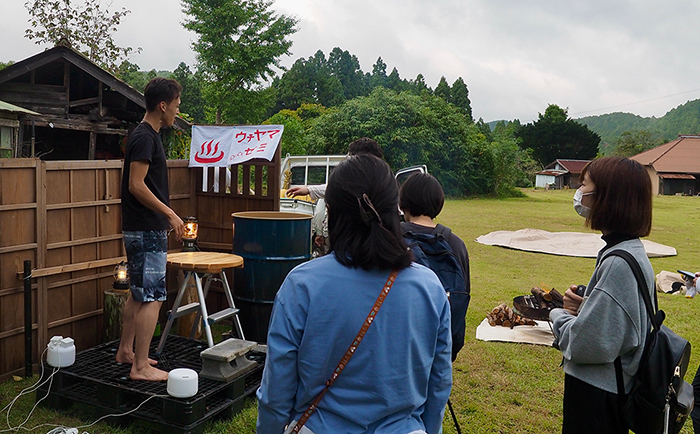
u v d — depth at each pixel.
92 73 9.83
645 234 2.06
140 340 3.33
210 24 24.27
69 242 4.07
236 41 24.72
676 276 7.82
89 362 3.58
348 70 83.81
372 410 1.42
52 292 3.98
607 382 2.00
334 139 27.19
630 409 1.98
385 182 1.47
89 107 10.47
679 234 14.46
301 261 4.38
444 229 2.69
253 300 4.32
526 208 22.45
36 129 10.52
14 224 3.69
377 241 1.41
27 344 3.74
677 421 2.05
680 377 1.96
